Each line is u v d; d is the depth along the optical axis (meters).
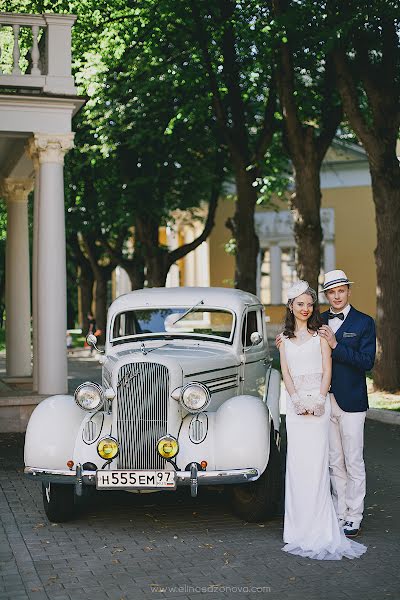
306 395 6.36
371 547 6.30
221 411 6.99
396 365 15.67
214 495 8.16
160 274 26.95
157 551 6.24
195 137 23.77
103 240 32.41
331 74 18.42
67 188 26.72
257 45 17.45
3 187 16.27
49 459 6.86
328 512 6.27
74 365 27.66
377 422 13.37
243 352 8.26
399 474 9.18
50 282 12.41
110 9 17.80
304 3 14.59
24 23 12.27
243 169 19.81
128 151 24.52
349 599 5.12
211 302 8.46
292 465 6.36
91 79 18.70
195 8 17.23
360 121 15.34
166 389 6.88
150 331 8.41
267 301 36.44
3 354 34.59
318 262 17.33
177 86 20.58
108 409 7.06
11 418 12.48
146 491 6.71
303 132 16.98
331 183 35.56
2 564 5.94
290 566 5.83
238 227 20.17
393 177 15.53
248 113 23.53
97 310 36.84
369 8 13.44
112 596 5.23
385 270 15.66
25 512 7.56
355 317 6.79
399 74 15.55
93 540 6.57
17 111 12.20
